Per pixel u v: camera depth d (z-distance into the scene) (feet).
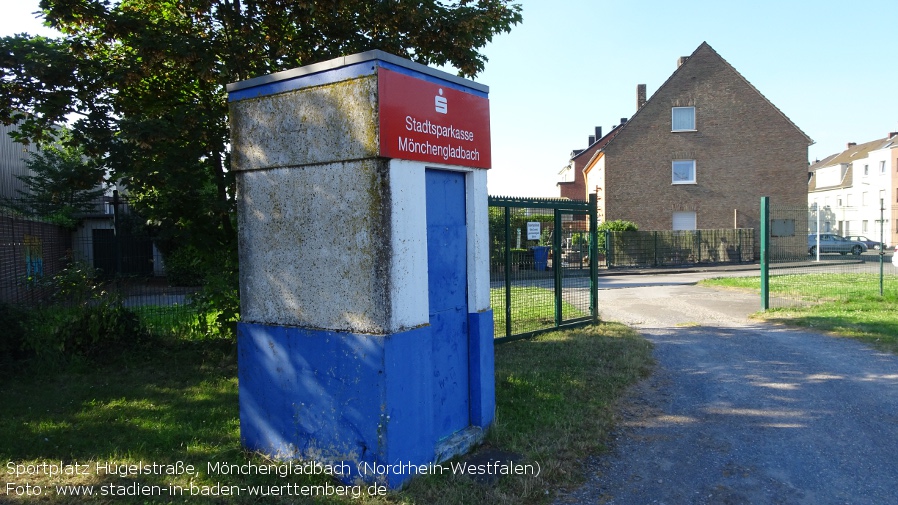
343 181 13.42
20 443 16.28
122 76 24.53
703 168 98.89
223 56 25.61
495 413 17.03
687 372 23.15
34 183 66.08
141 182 25.40
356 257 13.28
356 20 28.76
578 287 33.47
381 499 12.51
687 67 99.09
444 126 14.79
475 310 16.24
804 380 21.61
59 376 23.89
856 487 13.34
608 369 23.21
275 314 14.76
